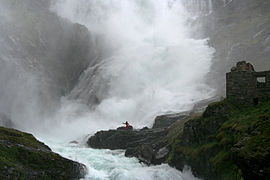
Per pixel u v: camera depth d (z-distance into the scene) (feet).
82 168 60.13
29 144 57.93
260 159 38.27
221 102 62.59
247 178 40.32
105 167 67.36
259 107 56.75
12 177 46.78
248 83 61.72
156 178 61.16
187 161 63.46
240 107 61.31
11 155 51.21
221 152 53.31
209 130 61.46
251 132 44.70
